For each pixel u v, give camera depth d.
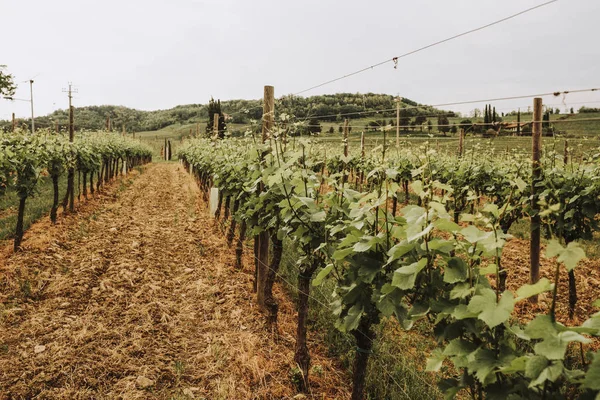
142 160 40.69
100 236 9.37
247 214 5.72
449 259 2.04
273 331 5.15
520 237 10.86
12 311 5.41
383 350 4.45
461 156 12.59
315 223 3.76
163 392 4.04
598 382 1.25
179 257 8.22
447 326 1.96
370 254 2.72
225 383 4.13
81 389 4.00
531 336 1.45
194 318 5.57
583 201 6.20
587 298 6.98
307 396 4.01
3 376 4.12
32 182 8.29
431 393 3.79
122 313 5.59
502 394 1.66
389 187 2.74
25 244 8.22
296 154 4.79
